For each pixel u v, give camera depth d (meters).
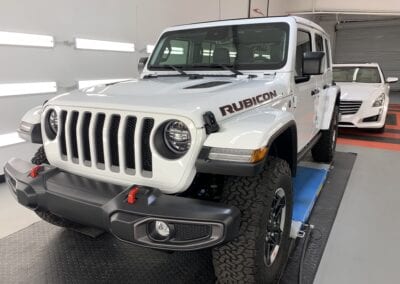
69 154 1.97
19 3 3.92
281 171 1.95
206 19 7.45
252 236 1.75
